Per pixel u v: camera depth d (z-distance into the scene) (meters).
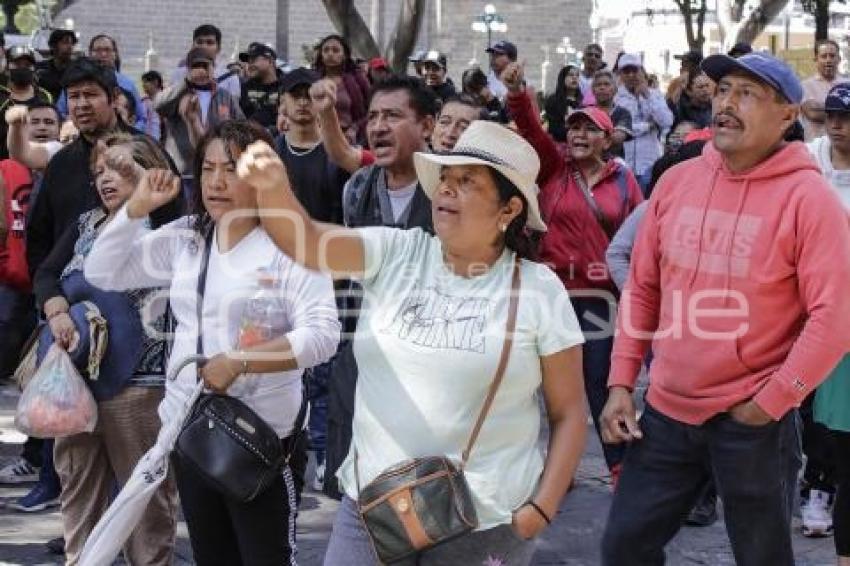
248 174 3.32
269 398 4.07
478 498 3.46
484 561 3.48
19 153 6.49
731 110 4.14
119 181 4.82
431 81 12.80
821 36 24.20
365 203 5.40
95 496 5.00
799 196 4.09
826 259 4.04
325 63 10.66
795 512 6.71
